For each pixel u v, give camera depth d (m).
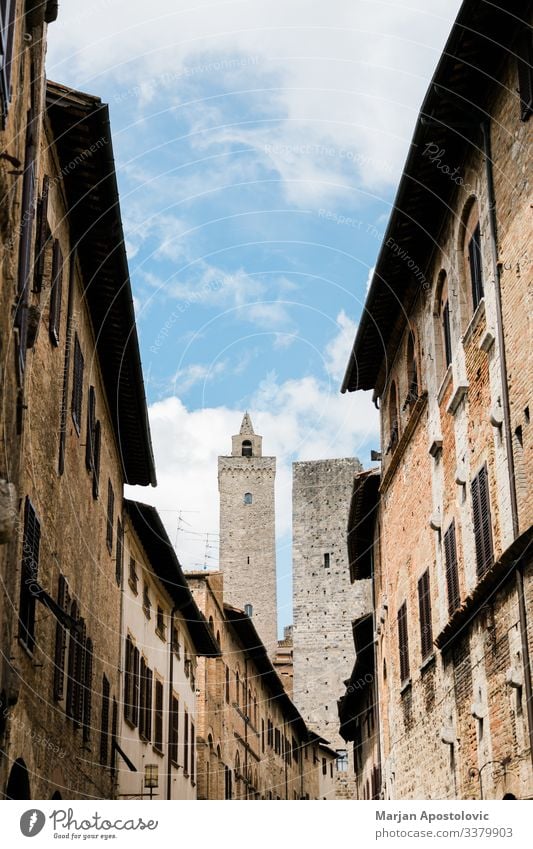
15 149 15.78
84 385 27.45
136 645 37.94
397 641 33.34
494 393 21.77
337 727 104.94
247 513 131.50
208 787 55.97
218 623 60.41
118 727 33.69
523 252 19.86
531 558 18.94
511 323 20.56
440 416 26.75
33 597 19.52
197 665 57.12
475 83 21.97
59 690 22.53
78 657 25.72
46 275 21.64
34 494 19.83
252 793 70.94
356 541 41.81
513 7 19.58
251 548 130.12
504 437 20.81
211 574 57.25
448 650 25.66
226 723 62.62
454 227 24.91
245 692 70.06
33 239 18.53
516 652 19.94
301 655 108.06
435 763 27.36
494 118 21.64
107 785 31.50
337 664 107.12
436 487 27.31
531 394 19.41
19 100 15.92
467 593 24.12
